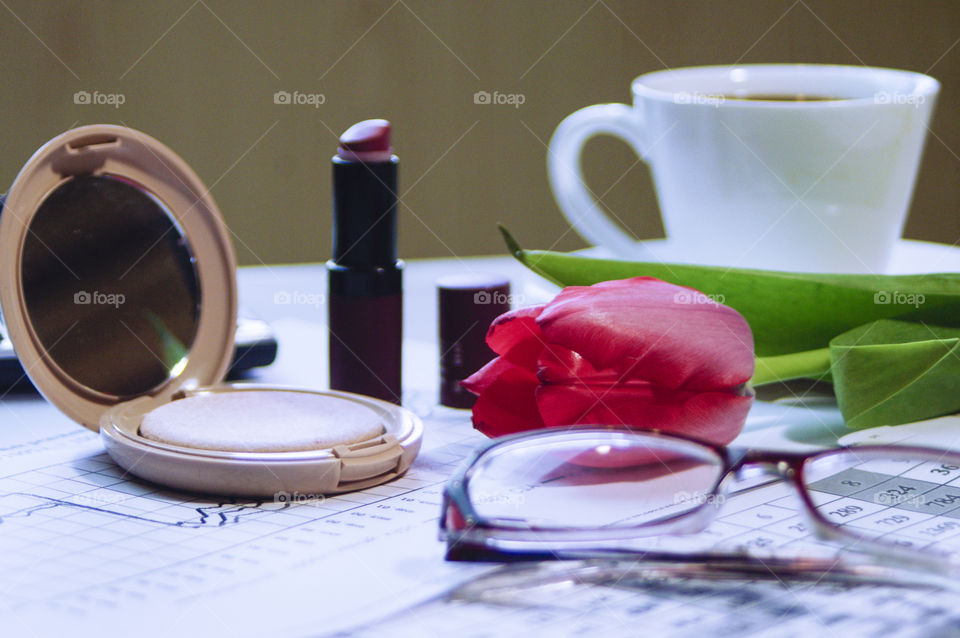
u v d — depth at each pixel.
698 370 0.40
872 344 0.48
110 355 0.47
